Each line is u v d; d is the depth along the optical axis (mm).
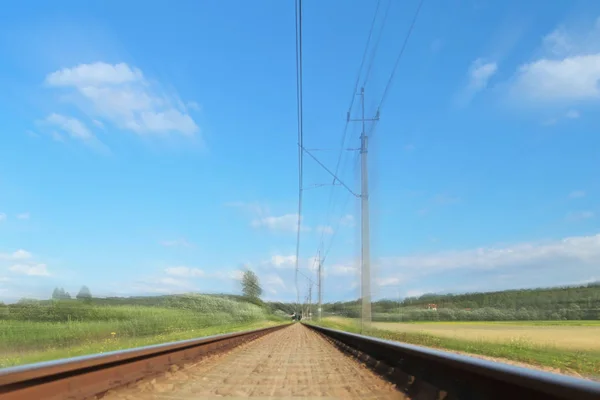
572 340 22594
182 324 35469
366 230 26078
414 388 7355
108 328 22531
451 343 20969
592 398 2463
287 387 8289
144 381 8195
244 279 124000
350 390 7941
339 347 21328
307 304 141750
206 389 7945
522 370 3562
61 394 5293
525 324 44594
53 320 26172
